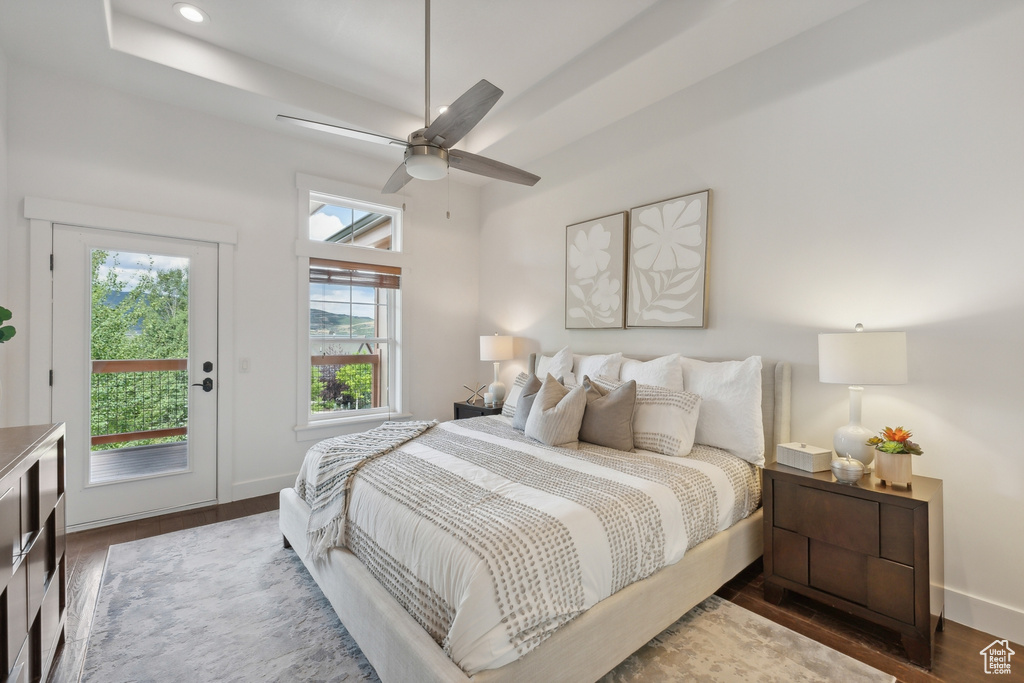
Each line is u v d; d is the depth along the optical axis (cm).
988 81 193
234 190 345
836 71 238
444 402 466
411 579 152
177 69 279
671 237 309
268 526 297
